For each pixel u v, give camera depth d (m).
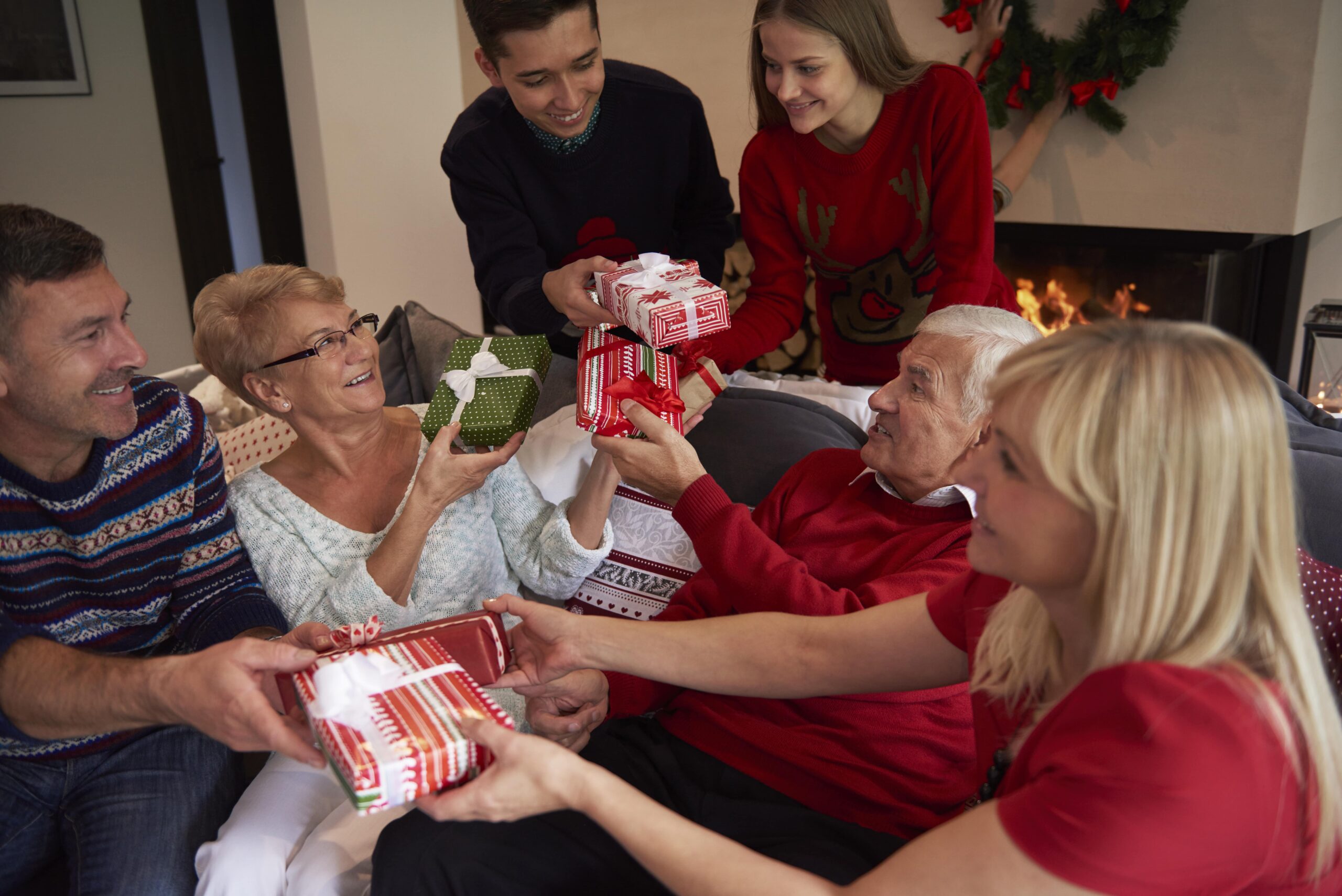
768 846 1.30
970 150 1.85
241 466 2.13
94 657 1.28
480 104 2.14
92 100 4.52
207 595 1.61
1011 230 3.38
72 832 1.50
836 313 2.33
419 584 1.66
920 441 1.48
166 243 4.79
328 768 1.58
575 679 1.44
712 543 1.44
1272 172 2.91
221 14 4.73
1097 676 0.81
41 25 4.38
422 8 3.97
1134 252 3.29
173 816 1.51
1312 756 0.77
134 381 1.54
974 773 1.39
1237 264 3.25
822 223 2.08
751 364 3.91
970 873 0.79
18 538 1.44
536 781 0.94
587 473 1.93
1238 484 0.76
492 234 2.17
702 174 2.24
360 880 1.40
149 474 1.52
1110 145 3.12
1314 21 2.73
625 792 0.94
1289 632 0.78
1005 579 1.04
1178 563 0.77
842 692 1.17
